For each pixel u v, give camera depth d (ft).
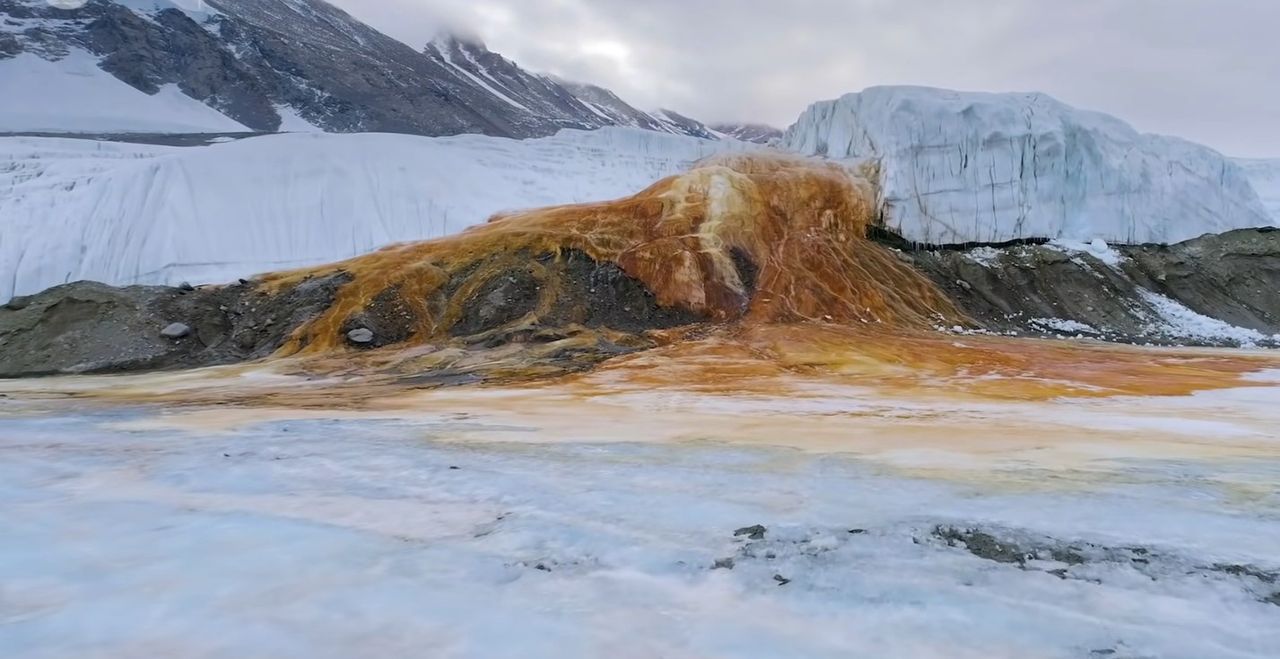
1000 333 142.61
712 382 95.50
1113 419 64.64
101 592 23.09
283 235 157.48
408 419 65.21
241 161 167.53
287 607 21.86
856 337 125.59
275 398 83.51
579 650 19.02
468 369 106.42
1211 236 186.29
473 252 148.66
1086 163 185.47
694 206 163.02
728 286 145.07
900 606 22.21
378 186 171.01
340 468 42.80
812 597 22.98
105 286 128.77
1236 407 73.87
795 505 33.55
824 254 156.04
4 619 20.93
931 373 102.63
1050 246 175.94
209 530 29.99
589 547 27.91
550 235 152.66
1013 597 22.93
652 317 137.28
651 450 48.49
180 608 21.79
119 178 157.48
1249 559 26.14
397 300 134.00
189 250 147.54
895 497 34.94
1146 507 32.86
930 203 175.32
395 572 25.07
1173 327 154.30
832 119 205.87
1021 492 35.83
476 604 22.22
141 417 67.56
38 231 143.84
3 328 115.24
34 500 35.24
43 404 78.79
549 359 111.55
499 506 34.06
